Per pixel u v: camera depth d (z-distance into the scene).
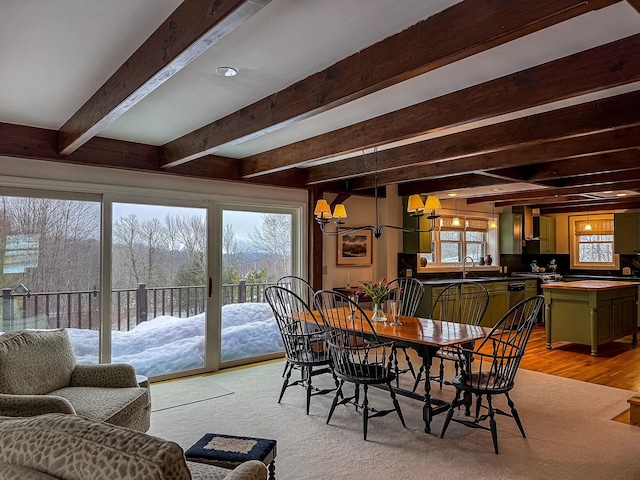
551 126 3.21
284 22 1.97
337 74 2.40
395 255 6.84
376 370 3.23
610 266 8.74
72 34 2.10
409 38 2.02
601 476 2.60
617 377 4.70
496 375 3.02
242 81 2.68
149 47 2.13
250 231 5.41
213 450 1.98
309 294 5.79
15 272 3.85
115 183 4.33
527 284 8.03
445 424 3.13
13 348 2.61
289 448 2.96
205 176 4.82
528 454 2.88
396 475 2.61
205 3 1.70
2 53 2.30
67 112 3.34
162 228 4.69
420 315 6.52
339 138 3.79
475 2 1.76
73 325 4.14
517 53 2.29
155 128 3.78
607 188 6.14
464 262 7.72
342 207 4.60
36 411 2.21
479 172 4.69
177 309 4.79
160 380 4.60
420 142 4.21
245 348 5.32
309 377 3.63
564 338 5.95
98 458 1.09
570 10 1.50
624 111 2.86
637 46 2.09
